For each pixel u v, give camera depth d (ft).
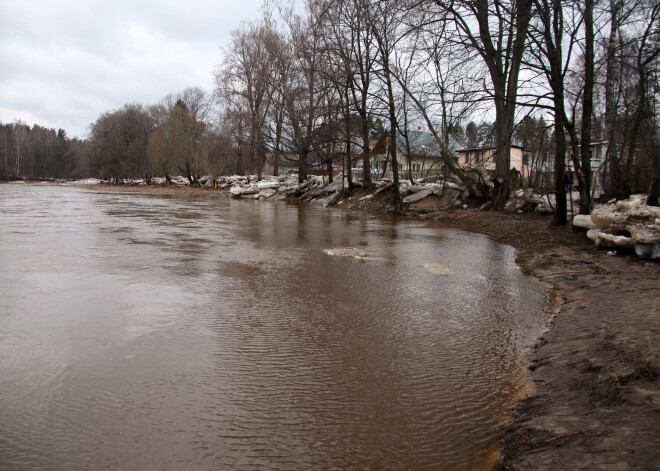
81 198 99.19
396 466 8.93
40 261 27.14
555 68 38.78
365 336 16.33
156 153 182.09
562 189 42.01
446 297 21.93
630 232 29.04
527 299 21.76
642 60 40.55
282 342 15.53
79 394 11.53
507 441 9.79
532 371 13.50
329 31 78.33
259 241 38.68
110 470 8.57
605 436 8.95
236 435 9.91
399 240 41.47
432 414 11.02
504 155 61.72
